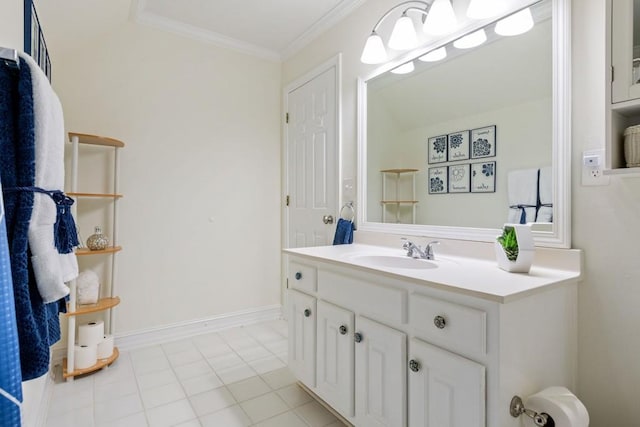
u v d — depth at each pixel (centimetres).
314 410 166
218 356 227
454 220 165
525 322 100
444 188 170
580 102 122
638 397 111
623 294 113
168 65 253
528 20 136
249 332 271
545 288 103
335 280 151
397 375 119
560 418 93
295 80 284
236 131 284
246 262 289
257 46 287
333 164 242
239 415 162
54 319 96
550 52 129
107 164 230
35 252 79
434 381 106
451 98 166
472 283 104
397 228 192
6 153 75
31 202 77
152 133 247
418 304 114
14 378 59
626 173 100
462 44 161
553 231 128
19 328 75
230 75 281
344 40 232
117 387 186
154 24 245
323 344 158
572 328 120
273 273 304
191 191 264
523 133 138
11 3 108
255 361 220
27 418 119
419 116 182
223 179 278
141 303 244
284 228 302
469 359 98
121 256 236
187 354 230
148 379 196
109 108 232
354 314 141
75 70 221
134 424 155
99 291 220
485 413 94
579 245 122
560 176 125
